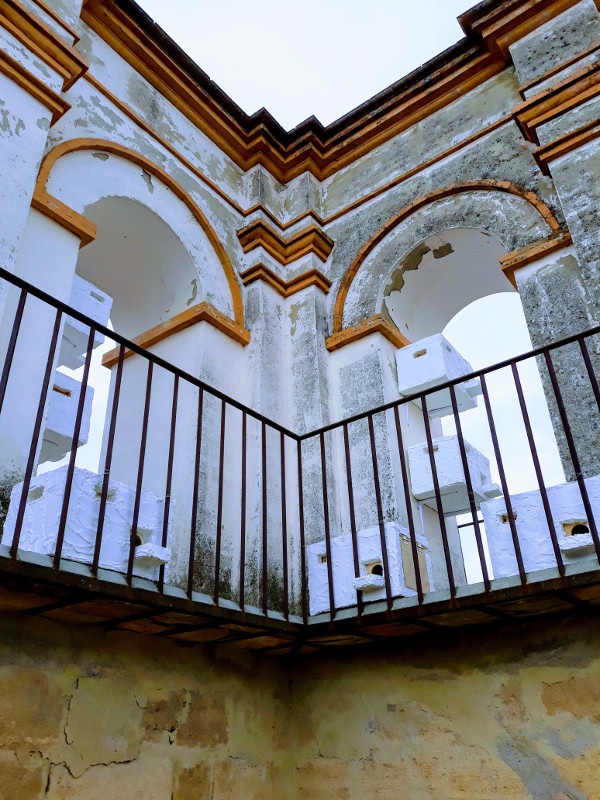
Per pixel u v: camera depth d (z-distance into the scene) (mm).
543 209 5992
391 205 7254
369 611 4582
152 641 4516
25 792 3533
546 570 3898
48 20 5219
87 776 3840
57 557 3326
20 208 4438
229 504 5902
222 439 4641
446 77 7297
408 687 4855
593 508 4207
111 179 6082
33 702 3717
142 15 6668
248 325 6910
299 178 8055
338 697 5152
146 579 3811
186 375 4551
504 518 4516
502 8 6719
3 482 4086
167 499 4137
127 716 4168
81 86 6062
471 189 6621
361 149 7836
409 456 5949
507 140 6613
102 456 6586
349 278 7145
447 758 4520
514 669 4480
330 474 6129
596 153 5523
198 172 7141
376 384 6371
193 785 4398
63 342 5332
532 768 4211
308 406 6543
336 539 5215
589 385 5039
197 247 6836
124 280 7109
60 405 4797
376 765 4789
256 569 5684
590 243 5203
